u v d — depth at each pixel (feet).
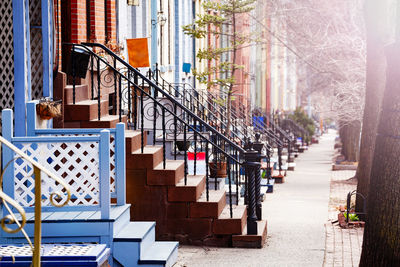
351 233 49.96
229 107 72.18
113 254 33.24
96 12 56.80
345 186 88.53
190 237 42.47
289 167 115.03
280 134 144.25
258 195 47.37
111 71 58.08
